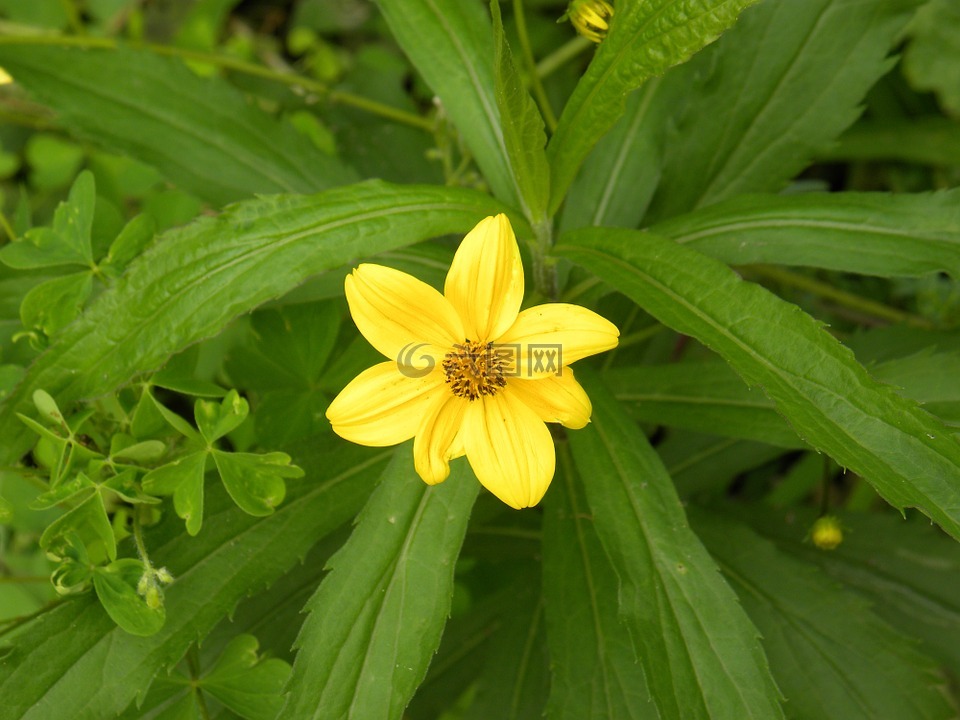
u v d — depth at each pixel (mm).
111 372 235
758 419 266
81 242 275
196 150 297
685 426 271
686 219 254
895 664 281
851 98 293
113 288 234
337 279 272
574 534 275
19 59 292
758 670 228
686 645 230
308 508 259
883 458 209
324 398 290
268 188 299
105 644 242
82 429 270
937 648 308
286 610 292
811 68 294
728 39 294
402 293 214
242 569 252
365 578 234
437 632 231
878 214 245
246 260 231
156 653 242
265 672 262
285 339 286
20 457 258
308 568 294
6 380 272
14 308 291
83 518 244
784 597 290
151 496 253
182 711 261
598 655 260
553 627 264
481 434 216
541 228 252
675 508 239
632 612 232
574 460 262
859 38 291
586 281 265
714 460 315
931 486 207
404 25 269
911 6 287
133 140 293
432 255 264
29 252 273
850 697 281
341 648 231
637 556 236
